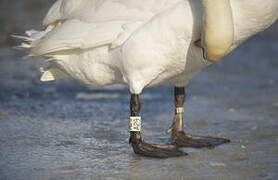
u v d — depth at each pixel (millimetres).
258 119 14562
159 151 11320
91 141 12219
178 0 10594
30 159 10828
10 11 33562
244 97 17469
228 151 11602
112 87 18219
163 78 11539
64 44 11305
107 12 11141
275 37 27469
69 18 11844
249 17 10398
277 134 12961
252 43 26359
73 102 16156
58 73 12594
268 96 17656
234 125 13914
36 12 33500
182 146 12039
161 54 10750
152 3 10781
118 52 11047
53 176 9867
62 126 13461
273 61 23359
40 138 12344
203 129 13523
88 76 11859
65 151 11438
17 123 13617
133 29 10820
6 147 11602
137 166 10531
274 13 10445
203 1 10023
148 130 13312
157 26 10570
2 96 16719
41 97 16750
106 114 14828
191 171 10250
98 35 11062
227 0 10070
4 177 9742
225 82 19828
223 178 9859
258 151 11562
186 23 10422
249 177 9906
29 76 19719
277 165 10570
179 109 12430
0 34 27438
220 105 16328
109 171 10211
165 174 10070
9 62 22141
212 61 10586
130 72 11008
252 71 21719
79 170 10227
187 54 10820
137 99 11312
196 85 19219
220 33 10031
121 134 12844
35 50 11766
